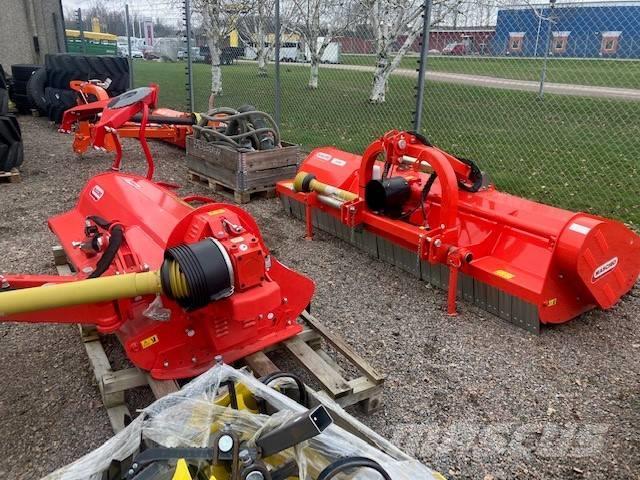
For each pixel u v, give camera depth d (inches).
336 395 103.3
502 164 292.4
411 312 148.3
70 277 106.3
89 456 69.4
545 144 341.1
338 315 146.4
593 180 261.4
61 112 398.0
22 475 93.0
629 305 152.6
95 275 101.0
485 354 129.3
